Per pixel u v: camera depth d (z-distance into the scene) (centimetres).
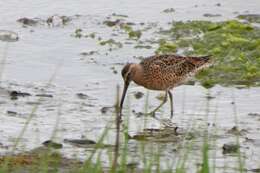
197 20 2264
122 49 2052
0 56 1977
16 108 1616
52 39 2125
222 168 1300
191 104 1688
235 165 1313
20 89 1745
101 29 2212
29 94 1714
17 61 1947
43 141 1409
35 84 1795
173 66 1739
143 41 2111
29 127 1498
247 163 1328
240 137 1462
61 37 2142
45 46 2067
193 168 1293
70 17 2306
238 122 1550
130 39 2130
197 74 1870
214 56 1962
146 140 1448
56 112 1600
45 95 1709
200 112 1630
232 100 1695
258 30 2145
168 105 1700
